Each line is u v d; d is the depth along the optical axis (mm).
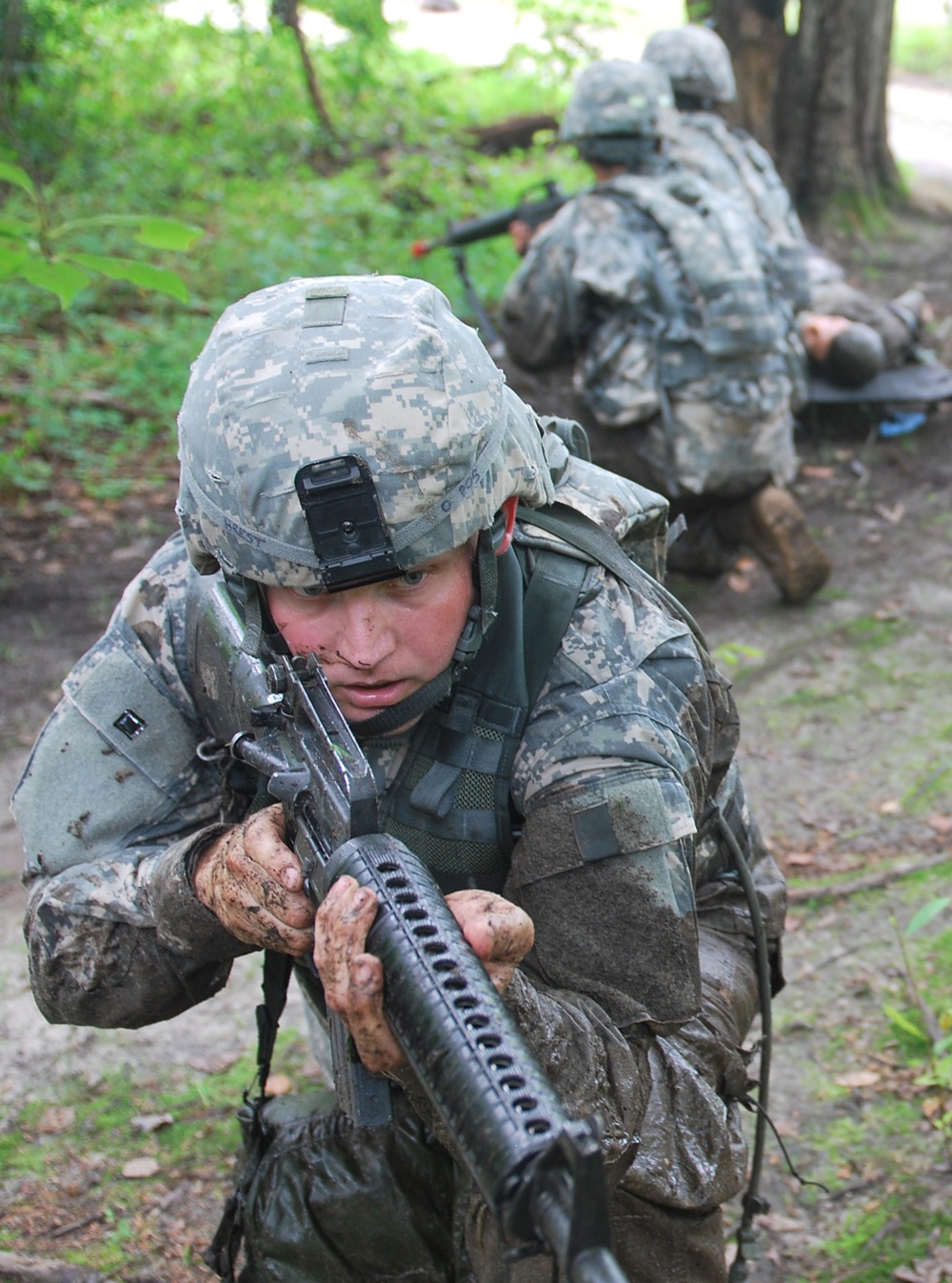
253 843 1375
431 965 1123
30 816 1673
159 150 9508
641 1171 1538
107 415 6191
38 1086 2852
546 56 11094
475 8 16906
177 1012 1697
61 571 5180
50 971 1650
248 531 1307
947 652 4656
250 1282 1847
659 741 1466
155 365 6562
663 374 4703
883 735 4164
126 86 10930
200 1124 2748
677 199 4836
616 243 4734
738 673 4574
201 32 11195
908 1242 2432
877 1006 3023
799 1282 2377
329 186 9203
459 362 1341
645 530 1710
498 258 8227
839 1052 2898
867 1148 2646
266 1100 1914
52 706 4332
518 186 9695
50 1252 2445
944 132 12914
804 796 3887
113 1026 1698
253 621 1417
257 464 1291
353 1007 1148
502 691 1477
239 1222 1834
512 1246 1000
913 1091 2770
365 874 1202
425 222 8742
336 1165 1751
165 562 1691
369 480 1265
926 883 3434
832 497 5984
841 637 4797
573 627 1502
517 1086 1035
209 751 1626
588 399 4820
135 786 1668
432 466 1283
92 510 5602
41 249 2861
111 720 1654
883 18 9453
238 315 1386
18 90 9000
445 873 1536
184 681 1656
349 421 1279
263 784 1553
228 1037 2996
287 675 1379
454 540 1305
